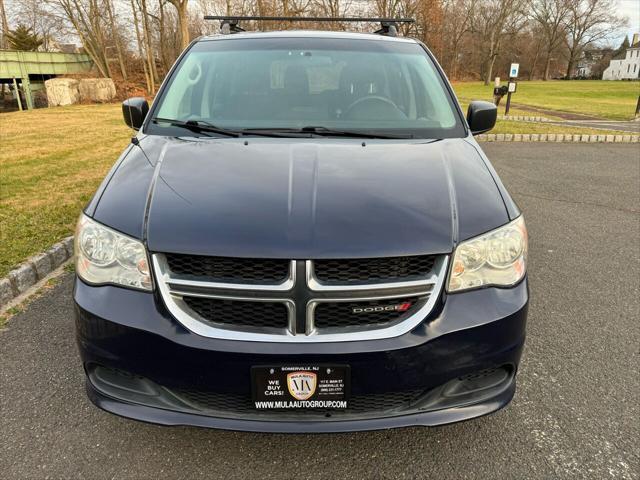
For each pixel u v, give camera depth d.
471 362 1.82
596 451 2.14
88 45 29.83
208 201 1.93
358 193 1.97
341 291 1.73
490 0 62.91
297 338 1.74
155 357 1.78
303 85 2.90
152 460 2.07
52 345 2.88
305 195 1.94
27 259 3.77
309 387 1.76
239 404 1.83
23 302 3.40
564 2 73.44
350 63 3.03
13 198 5.59
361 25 32.22
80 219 2.02
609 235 4.96
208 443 2.17
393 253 1.76
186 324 1.77
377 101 2.82
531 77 77.75
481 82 64.69
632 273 4.03
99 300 1.84
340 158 2.25
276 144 2.42
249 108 2.77
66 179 6.63
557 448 2.15
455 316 1.81
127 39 33.22
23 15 35.25
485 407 1.92
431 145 2.47
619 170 8.17
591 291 3.69
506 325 1.86
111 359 1.83
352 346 1.73
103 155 8.56
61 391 2.48
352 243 1.76
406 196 1.98
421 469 2.04
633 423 2.31
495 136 11.56
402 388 1.79
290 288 1.72
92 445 2.15
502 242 1.92
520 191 6.71
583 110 21.64
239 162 2.20
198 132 2.59
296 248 1.73
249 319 1.77
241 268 1.75
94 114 17.16
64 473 2.00
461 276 1.84
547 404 2.43
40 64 29.48
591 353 2.88
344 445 2.17
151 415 1.86
